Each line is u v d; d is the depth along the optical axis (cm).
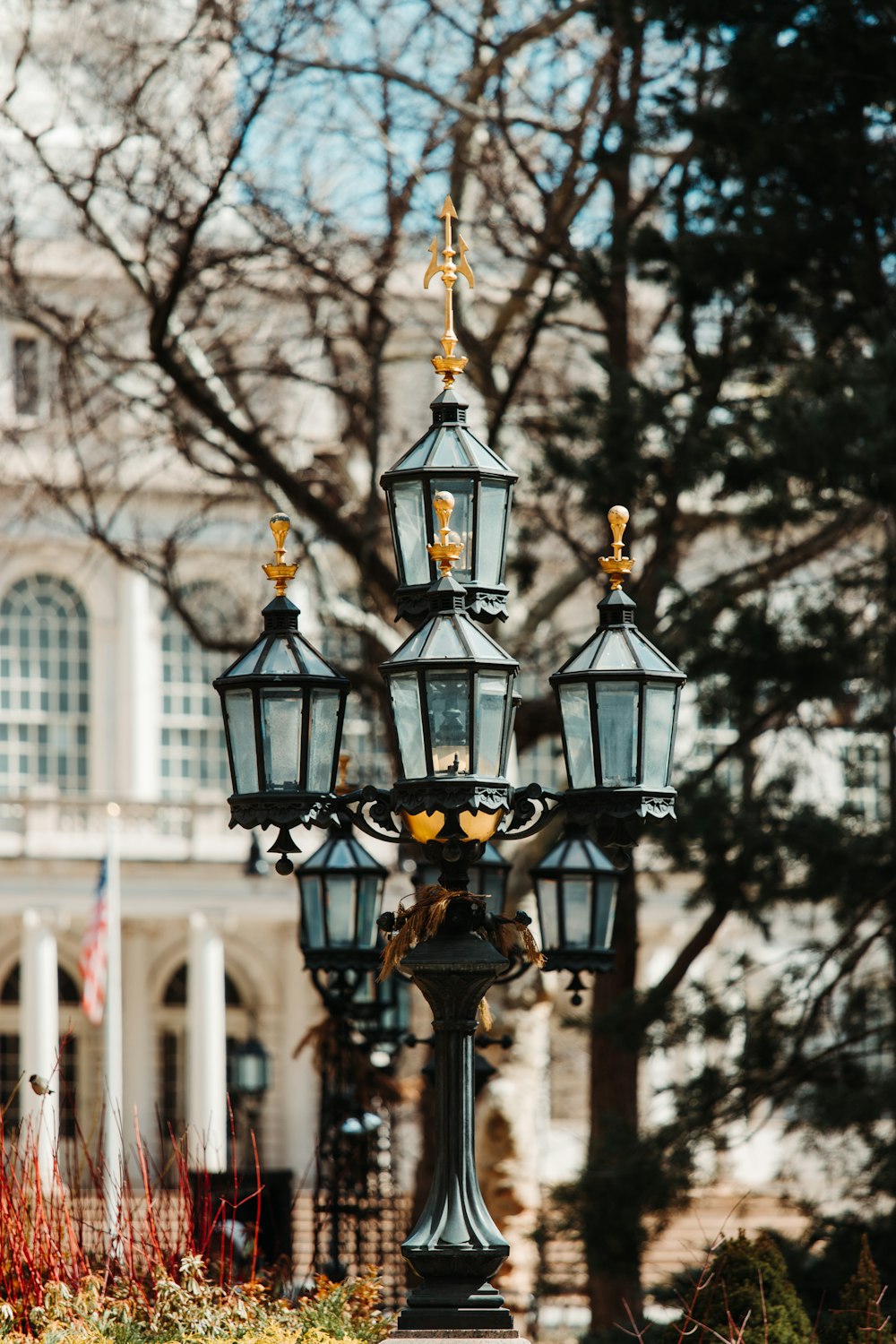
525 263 4138
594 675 1425
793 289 3269
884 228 3244
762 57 3102
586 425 3391
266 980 9075
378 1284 1969
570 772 1437
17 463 5138
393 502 1562
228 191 3947
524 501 4194
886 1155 2961
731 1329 1692
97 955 5769
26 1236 1767
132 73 3762
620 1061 3750
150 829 8719
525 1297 4562
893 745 3225
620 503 3253
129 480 6700
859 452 2877
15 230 4153
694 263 3231
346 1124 3108
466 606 1517
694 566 4691
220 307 4109
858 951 3225
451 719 1345
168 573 4369
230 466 4912
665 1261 4306
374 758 4872
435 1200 1379
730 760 3569
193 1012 8588
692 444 3172
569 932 2056
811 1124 3102
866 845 3197
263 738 1425
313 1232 2678
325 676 1444
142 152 3700
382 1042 2756
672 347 4609
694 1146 3120
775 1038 3197
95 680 9031
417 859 2464
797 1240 2942
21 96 4809
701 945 3466
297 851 1431
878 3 3075
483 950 1398
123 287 4878
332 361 4341
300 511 4012
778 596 3406
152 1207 1847
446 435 1564
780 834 3209
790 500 3128
